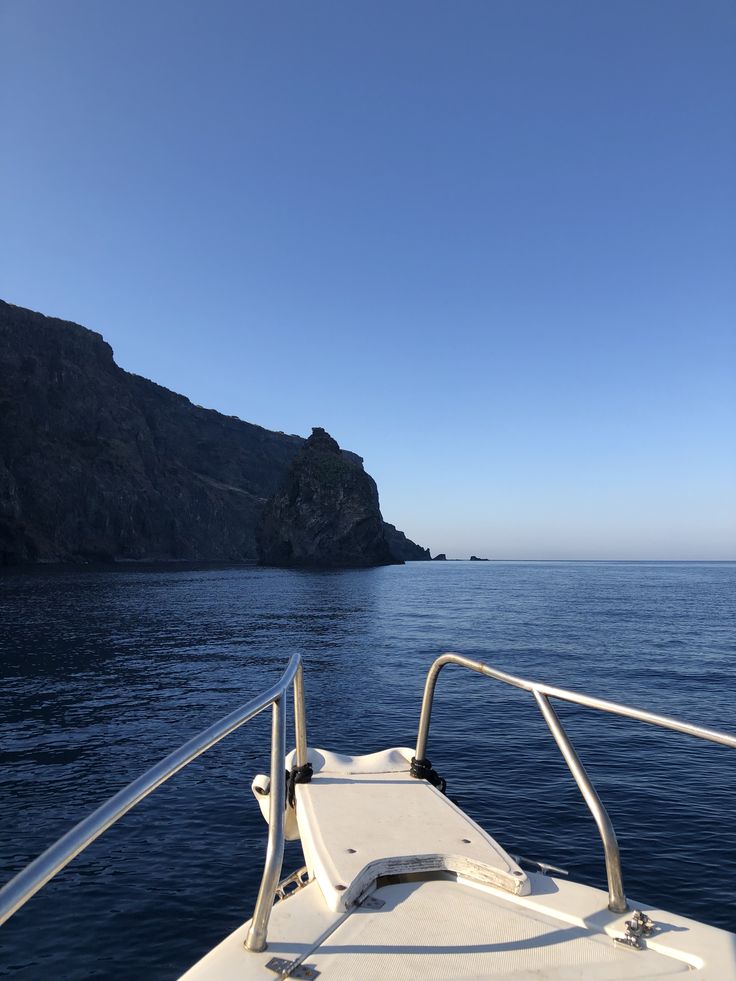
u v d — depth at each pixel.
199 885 8.16
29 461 168.50
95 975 6.41
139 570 147.50
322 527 186.88
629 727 16.17
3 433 167.00
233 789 11.69
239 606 60.03
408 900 2.79
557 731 3.25
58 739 15.57
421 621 47.25
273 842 2.59
